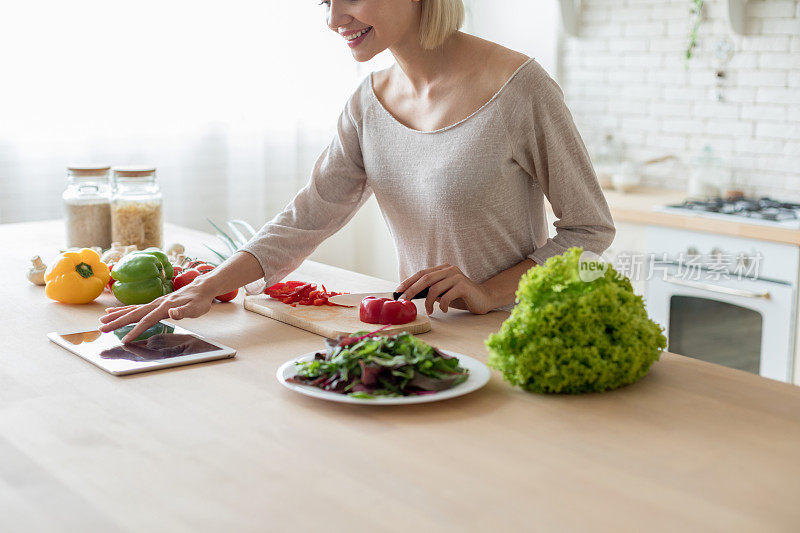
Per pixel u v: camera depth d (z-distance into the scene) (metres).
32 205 3.16
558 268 1.12
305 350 1.34
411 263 1.86
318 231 1.77
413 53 1.66
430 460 0.93
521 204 1.72
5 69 3.02
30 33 3.05
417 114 1.73
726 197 3.41
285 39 3.76
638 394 1.13
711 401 1.10
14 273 1.89
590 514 0.80
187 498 0.84
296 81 3.83
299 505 0.82
